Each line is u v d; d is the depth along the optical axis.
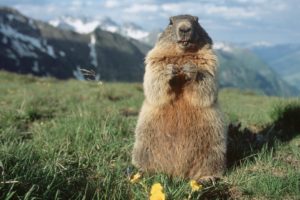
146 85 1.64
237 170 1.65
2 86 4.63
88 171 1.60
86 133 1.94
